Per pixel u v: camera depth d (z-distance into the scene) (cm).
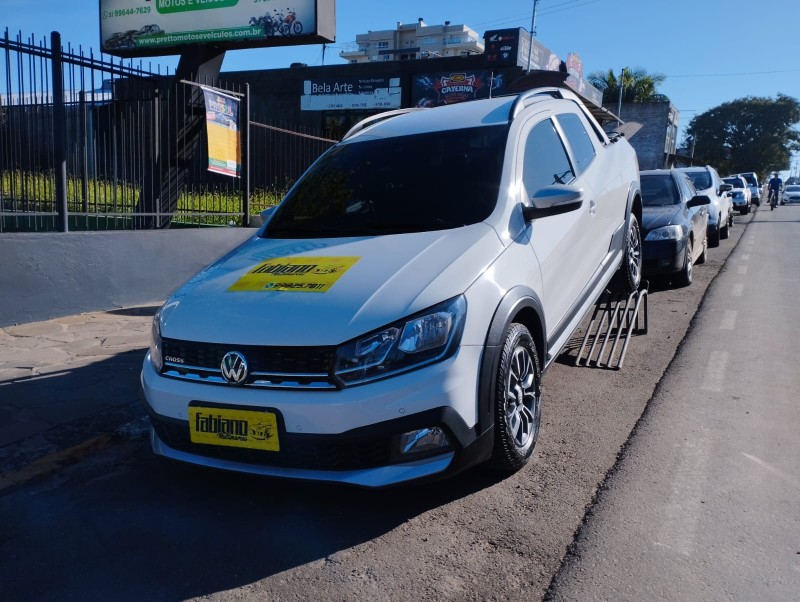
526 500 346
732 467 372
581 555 296
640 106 3953
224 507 354
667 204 938
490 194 397
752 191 3578
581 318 479
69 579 294
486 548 305
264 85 2780
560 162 485
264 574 294
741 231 1848
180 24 1055
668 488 351
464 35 10012
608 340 653
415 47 10344
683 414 451
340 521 335
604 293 634
